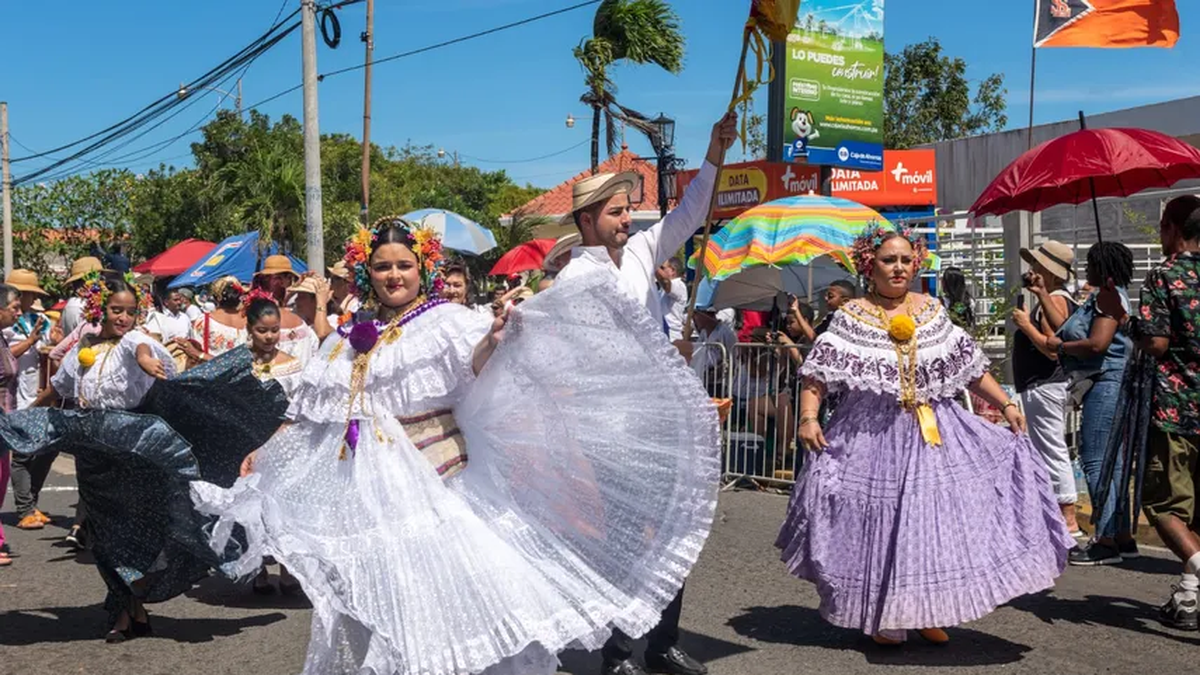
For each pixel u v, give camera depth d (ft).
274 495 12.93
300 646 18.84
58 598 22.49
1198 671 16.56
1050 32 27.37
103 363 21.47
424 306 13.38
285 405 18.49
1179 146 23.34
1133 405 18.99
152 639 19.36
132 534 18.63
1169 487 18.44
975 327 35.94
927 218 39.83
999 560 16.78
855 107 51.90
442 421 13.29
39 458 30.37
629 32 53.52
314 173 51.44
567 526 13.26
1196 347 18.04
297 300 30.66
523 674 12.19
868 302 17.85
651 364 13.26
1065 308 24.31
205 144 105.50
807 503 17.62
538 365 13.25
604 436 13.38
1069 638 18.19
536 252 51.85
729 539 26.07
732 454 33.78
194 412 18.67
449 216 44.80
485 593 11.95
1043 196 26.40
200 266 50.90
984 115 93.97
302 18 51.29
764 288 46.01
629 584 13.08
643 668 16.58
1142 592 20.81
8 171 112.27
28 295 36.63
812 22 50.55
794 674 16.58
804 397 17.74
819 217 36.01
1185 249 18.53
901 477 17.07
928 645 17.93
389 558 12.12
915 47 94.12
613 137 56.39
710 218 16.61
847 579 17.29
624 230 16.31
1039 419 24.56
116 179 119.85
